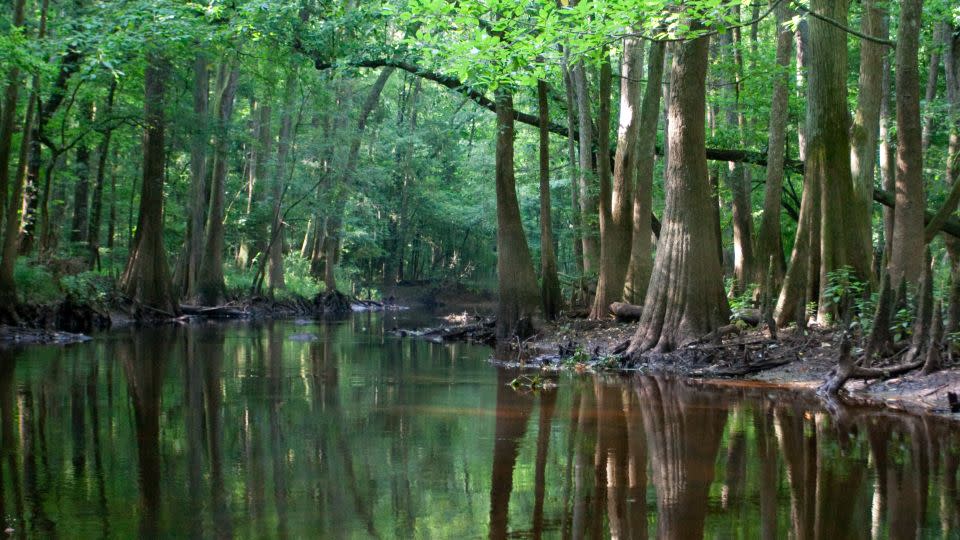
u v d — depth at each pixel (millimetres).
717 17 10312
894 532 5523
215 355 17953
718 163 24000
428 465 7578
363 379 13906
